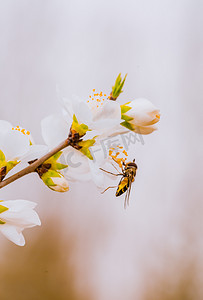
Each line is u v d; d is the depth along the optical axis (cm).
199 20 100
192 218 105
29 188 100
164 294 107
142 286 108
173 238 106
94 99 39
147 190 105
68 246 105
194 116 102
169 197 105
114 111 38
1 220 38
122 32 99
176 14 100
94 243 106
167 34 100
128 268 108
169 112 102
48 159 39
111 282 108
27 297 104
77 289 106
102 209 105
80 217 104
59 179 38
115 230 106
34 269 105
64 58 98
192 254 106
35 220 38
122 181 44
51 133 39
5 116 96
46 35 97
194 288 107
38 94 97
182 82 101
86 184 104
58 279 105
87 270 107
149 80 100
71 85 98
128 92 99
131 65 99
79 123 38
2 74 96
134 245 107
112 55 99
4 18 96
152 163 104
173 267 107
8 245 105
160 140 104
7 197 99
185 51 101
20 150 38
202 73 101
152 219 106
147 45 100
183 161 104
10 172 40
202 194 104
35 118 97
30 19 97
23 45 97
